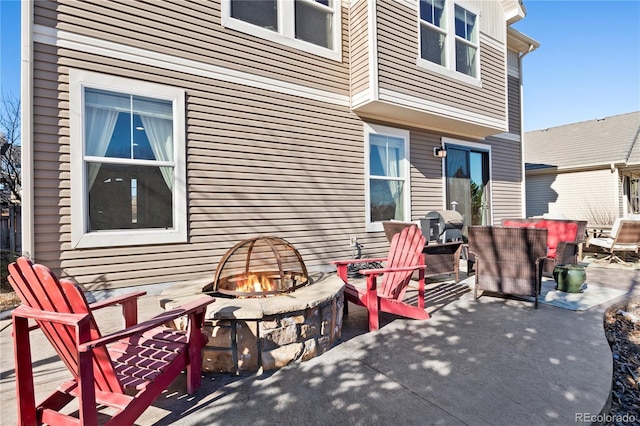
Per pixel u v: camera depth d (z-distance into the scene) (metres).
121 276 3.90
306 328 2.58
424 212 6.74
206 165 4.46
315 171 5.40
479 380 2.23
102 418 1.88
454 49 6.18
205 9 4.48
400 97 5.46
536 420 1.80
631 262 7.11
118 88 3.90
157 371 1.91
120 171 3.93
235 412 1.92
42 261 3.50
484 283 4.21
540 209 12.60
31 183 3.44
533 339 2.94
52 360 2.62
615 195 10.75
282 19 5.11
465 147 7.54
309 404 1.98
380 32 5.27
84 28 3.74
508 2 7.06
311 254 5.34
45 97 3.54
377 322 3.19
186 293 2.88
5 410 1.95
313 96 5.38
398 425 1.76
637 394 2.38
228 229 4.61
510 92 8.67
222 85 4.59
